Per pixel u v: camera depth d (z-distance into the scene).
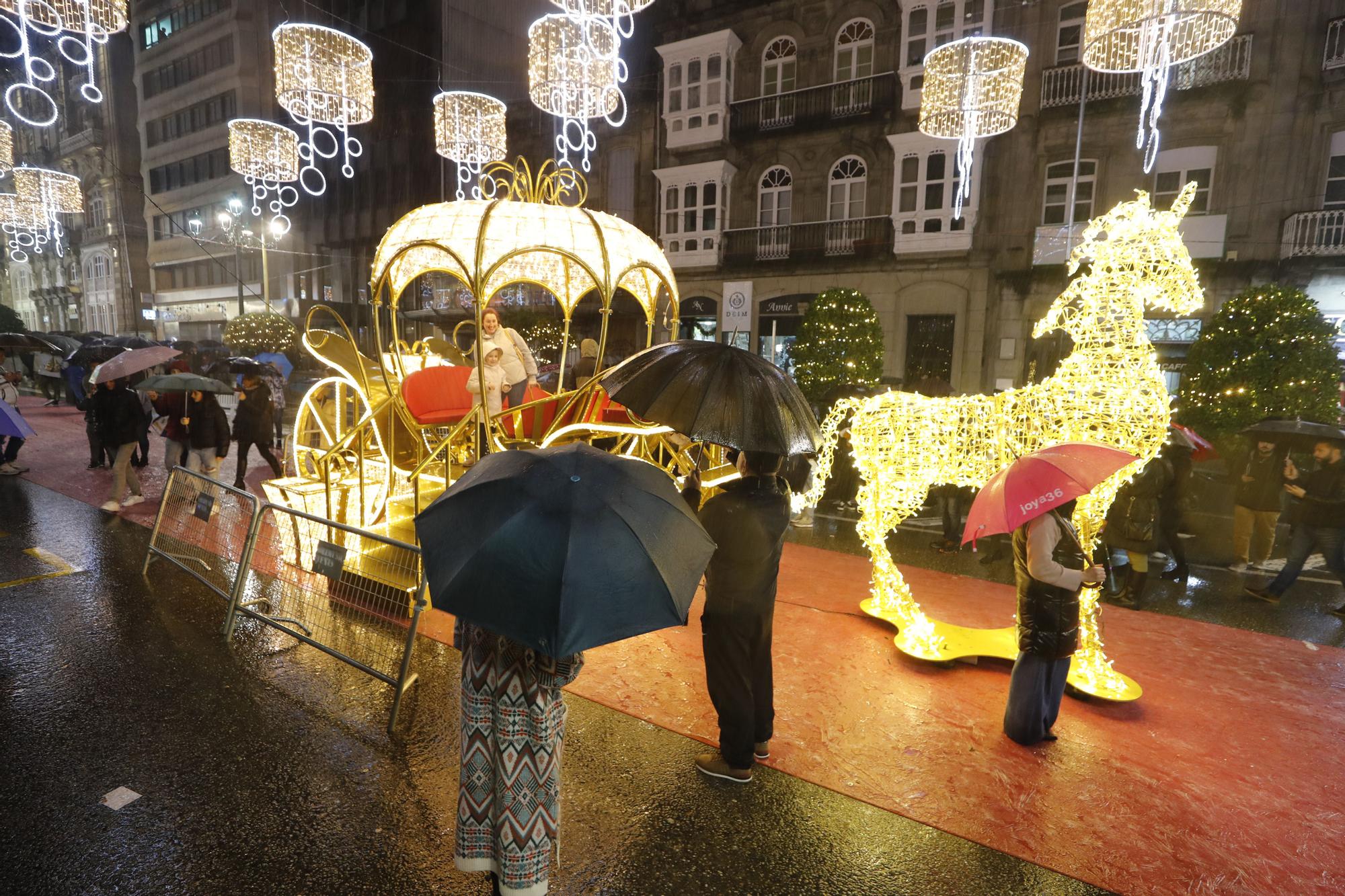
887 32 18.22
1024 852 2.79
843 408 5.14
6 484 9.32
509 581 1.94
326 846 2.76
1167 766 3.44
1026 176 16.64
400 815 2.95
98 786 3.08
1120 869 2.71
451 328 28.58
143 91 45.25
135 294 45.97
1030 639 3.48
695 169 20.88
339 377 6.56
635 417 2.96
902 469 4.68
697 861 2.73
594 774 3.27
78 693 3.88
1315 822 3.03
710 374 2.95
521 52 33.56
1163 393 3.95
